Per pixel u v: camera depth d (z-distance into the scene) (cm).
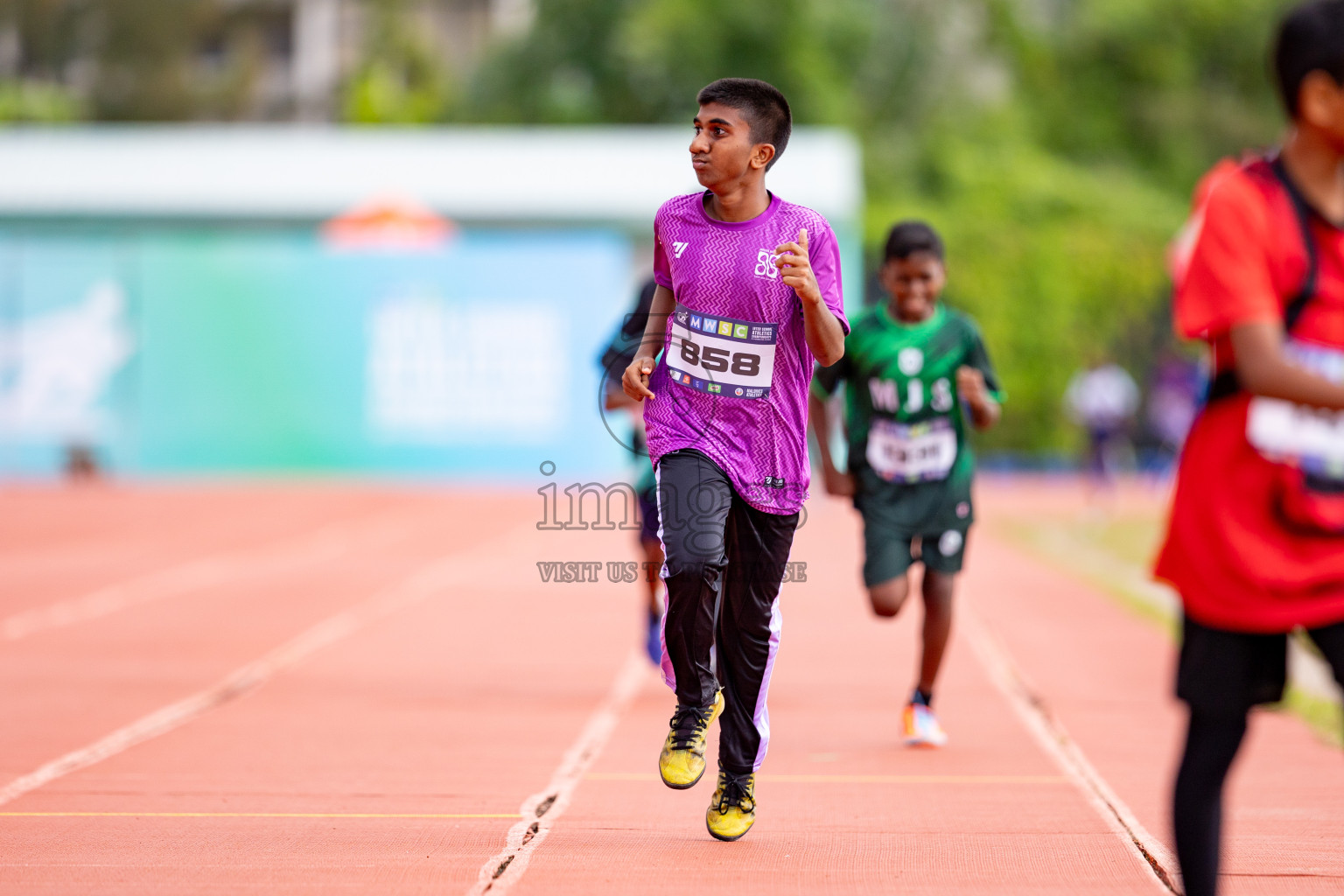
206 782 1864
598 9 13162
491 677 2730
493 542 5331
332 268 8356
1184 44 13550
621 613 3631
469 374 8300
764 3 12612
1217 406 1098
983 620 3488
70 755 2031
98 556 4812
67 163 9206
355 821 1664
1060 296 10831
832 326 1412
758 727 1541
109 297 8425
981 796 1795
